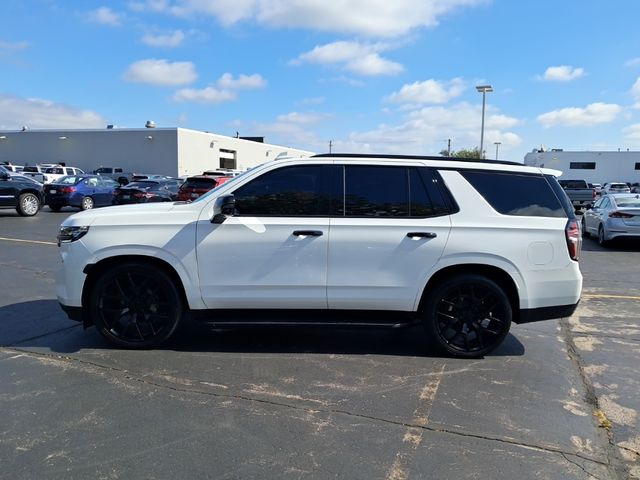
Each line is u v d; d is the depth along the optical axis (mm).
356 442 3496
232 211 4918
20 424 3664
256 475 3104
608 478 3162
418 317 5141
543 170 5258
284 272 4973
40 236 14172
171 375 4574
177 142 50031
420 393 4301
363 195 5051
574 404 4164
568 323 6625
